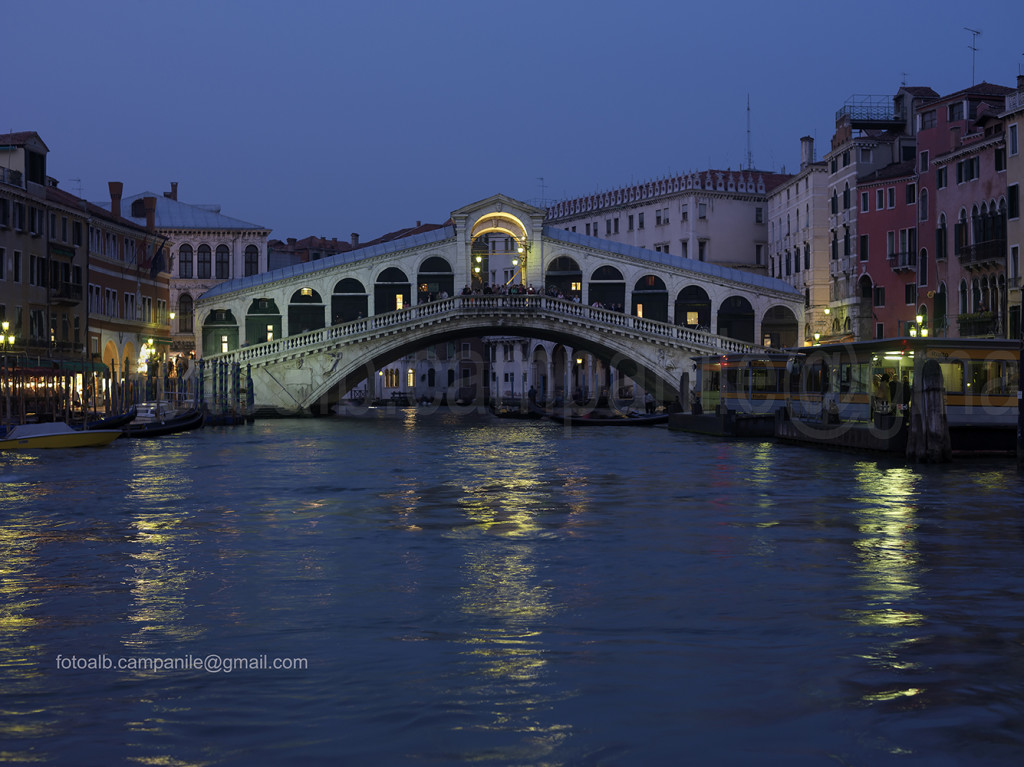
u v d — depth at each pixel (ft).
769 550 56.44
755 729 29.35
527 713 30.60
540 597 45.09
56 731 29.40
